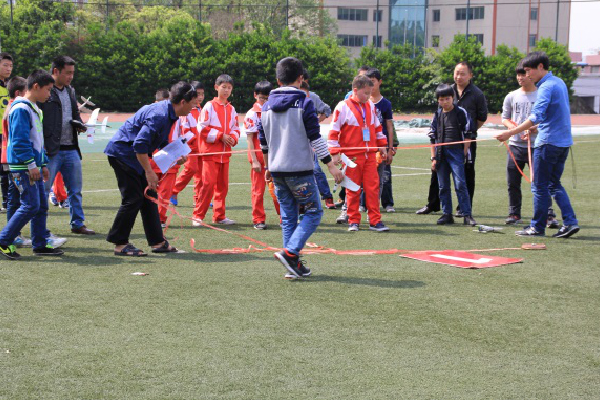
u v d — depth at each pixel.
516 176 7.97
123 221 6.16
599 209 8.97
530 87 7.90
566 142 6.99
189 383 3.34
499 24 60.41
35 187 5.94
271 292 4.98
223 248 6.62
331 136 7.32
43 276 5.38
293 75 5.32
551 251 6.50
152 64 38.19
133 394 3.21
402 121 31.83
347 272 5.62
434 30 63.09
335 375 3.45
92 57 37.47
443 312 4.52
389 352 3.78
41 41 37.47
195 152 8.66
